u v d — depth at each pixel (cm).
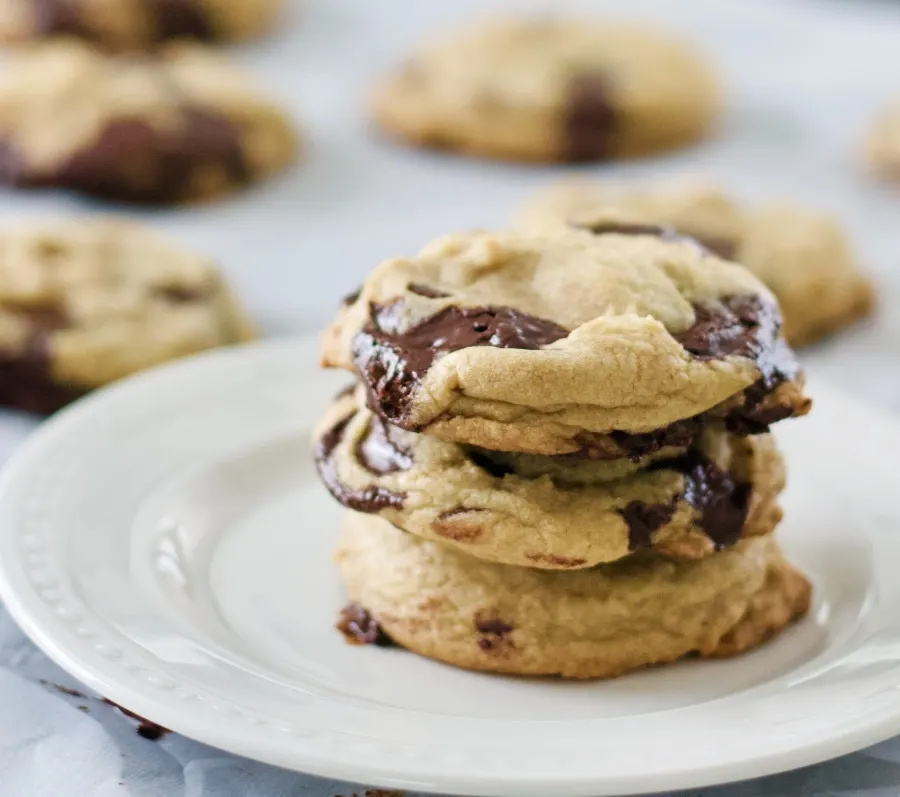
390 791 34
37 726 35
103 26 80
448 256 37
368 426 37
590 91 70
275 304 56
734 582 36
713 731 32
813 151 73
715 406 35
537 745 32
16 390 49
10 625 38
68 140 64
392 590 37
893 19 95
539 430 34
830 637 37
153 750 35
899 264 60
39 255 52
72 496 39
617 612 36
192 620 36
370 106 75
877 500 40
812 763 32
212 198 65
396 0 93
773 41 87
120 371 49
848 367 53
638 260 36
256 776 34
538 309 35
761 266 53
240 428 43
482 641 36
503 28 76
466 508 35
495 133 70
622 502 35
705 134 74
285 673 35
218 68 72
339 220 63
